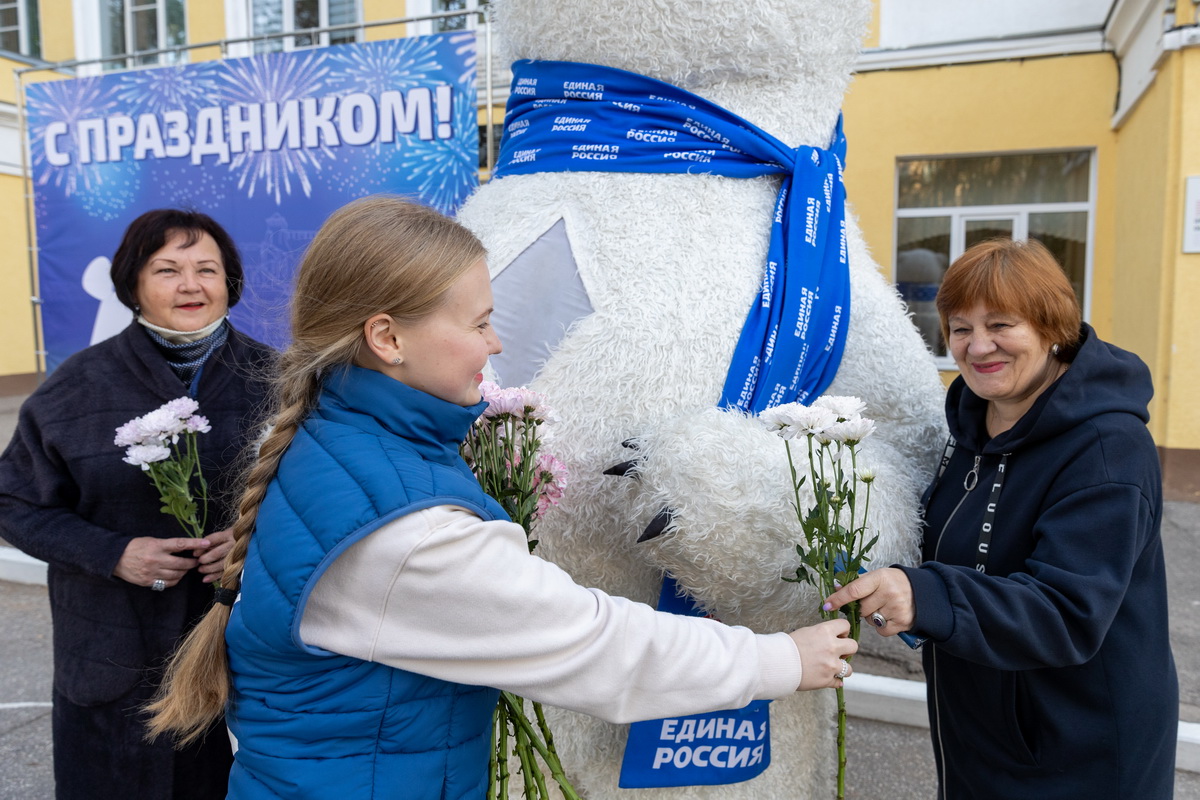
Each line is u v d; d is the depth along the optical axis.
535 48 1.62
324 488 0.91
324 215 3.61
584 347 1.43
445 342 0.96
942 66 6.78
